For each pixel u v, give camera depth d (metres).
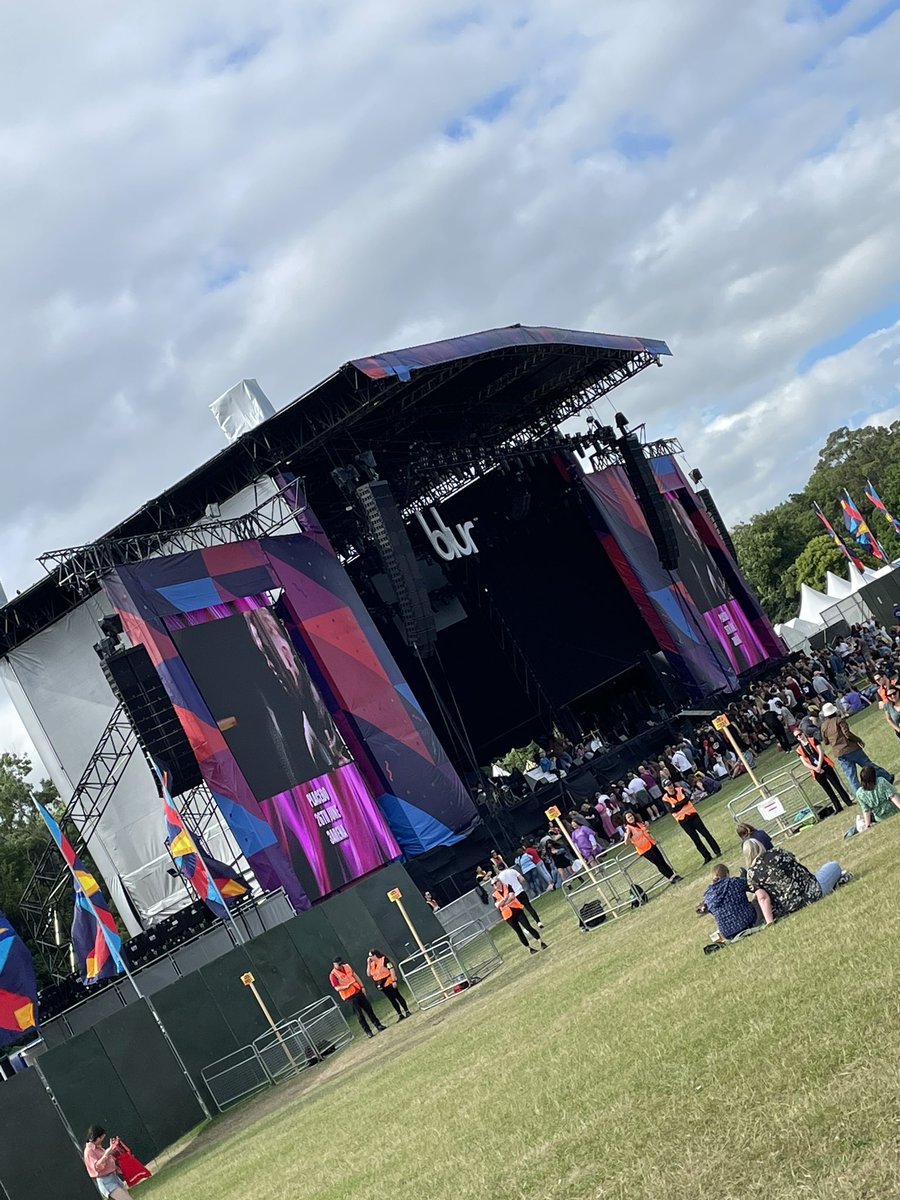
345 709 43.66
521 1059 14.33
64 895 61.19
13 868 66.06
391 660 45.75
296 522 45.81
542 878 41.22
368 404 44.56
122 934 61.50
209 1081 28.38
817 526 153.75
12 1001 31.08
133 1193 22.52
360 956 33.34
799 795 23.95
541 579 61.78
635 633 62.41
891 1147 6.76
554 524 61.75
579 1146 9.34
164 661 38.97
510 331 50.78
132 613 39.28
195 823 40.62
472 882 44.66
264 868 38.34
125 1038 27.34
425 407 53.16
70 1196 24.47
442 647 61.22
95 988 36.44
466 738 51.97
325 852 40.00
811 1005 9.98
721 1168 7.52
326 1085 23.34
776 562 153.62
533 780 54.41
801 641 80.56
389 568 45.47
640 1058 11.09
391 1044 24.23
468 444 58.19
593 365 59.00
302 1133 18.20
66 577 40.34
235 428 50.34
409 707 45.25
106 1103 26.41
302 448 45.41
